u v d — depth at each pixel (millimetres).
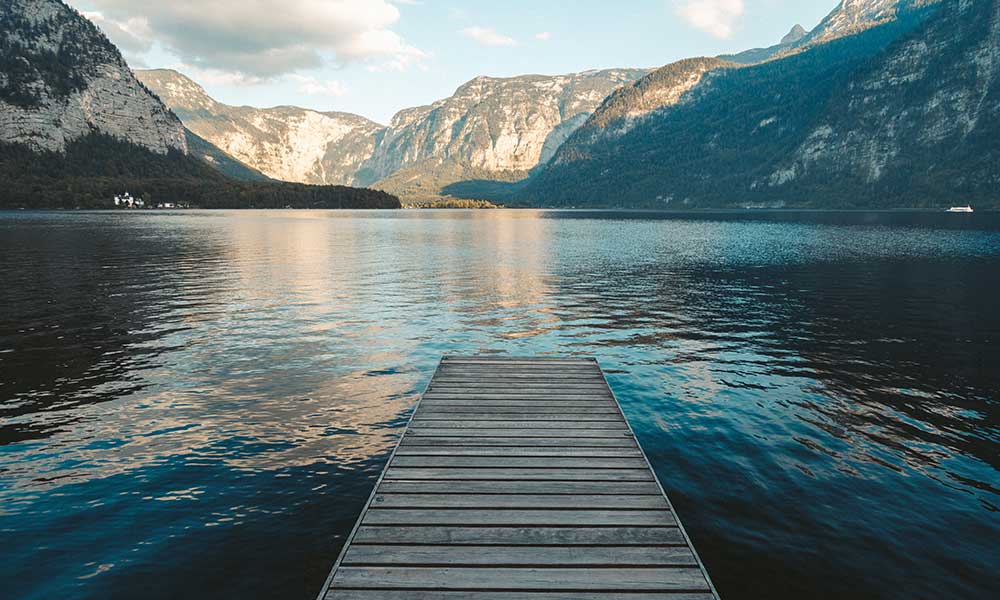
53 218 140875
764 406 16281
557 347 23031
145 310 29484
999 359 21281
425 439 12031
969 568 8820
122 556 8922
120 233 88000
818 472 12109
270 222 137000
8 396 16375
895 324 27609
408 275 44906
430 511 8906
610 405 14469
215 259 54438
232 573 8531
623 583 7180
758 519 10211
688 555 7809
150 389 17141
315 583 8336
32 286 36531
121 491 10961
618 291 37688
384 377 18641
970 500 10945
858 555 9141
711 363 20797
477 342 23703
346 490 11078
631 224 151750
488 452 11336
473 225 139500
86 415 14969
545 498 9391
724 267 51375
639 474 10375
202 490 11023
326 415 15188
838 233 102750
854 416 15469
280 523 9883
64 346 22062
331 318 28188
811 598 8156
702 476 11891
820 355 21891
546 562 7590
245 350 21828
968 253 62438
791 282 41875
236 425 14406
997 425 14867
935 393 17422
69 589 8148
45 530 9609
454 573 7316
